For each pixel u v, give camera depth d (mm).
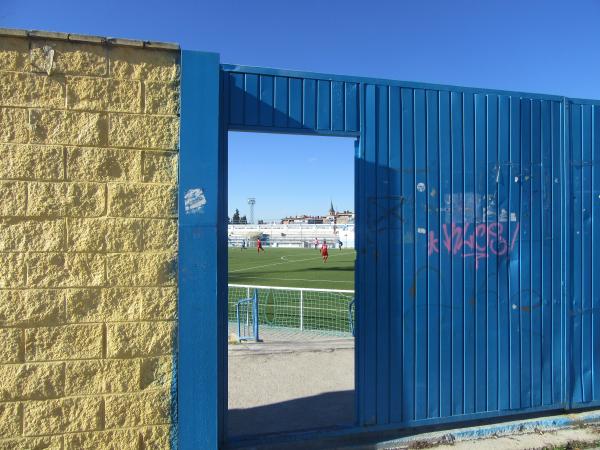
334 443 4461
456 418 4773
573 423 4984
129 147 3830
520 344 5004
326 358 7574
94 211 3750
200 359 3912
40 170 3654
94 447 3734
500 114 5004
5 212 3586
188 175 3906
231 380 6555
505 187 5000
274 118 4410
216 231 3943
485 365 4887
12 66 3625
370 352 4594
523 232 5047
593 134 5312
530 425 4871
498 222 4973
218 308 4289
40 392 3639
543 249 5102
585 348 5207
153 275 3855
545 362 5070
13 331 3594
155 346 3852
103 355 3756
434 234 4785
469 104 4914
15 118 3619
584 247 5250
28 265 3621
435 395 4738
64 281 3686
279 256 42062
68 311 3691
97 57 3779
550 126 5168
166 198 3895
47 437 3650
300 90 4484
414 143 4754
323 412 5484
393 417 4629
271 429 5020
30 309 3623
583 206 5254
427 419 4699
